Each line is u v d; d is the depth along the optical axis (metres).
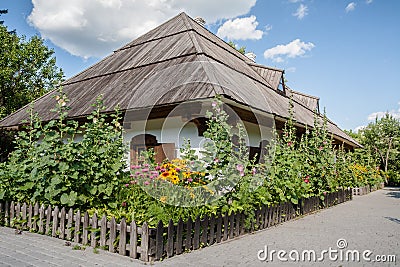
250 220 5.84
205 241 4.79
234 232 5.44
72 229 4.81
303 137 10.12
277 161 7.15
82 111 9.47
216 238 5.04
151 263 3.94
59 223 5.06
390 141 29.94
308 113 16.23
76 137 9.77
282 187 7.02
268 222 6.43
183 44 10.93
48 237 5.05
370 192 16.56
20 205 5.75
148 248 4.01
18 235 5.27
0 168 6.41
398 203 11.23
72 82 12.71
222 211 5.28
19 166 5.75
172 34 12.44
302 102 19.31
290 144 8.03
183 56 9.98
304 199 8.14
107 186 5.01
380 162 29.12
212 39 14.01
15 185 5.83
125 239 4.18
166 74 9.17
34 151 5.43
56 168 4.98
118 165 5.16
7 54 23.66
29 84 26.08
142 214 4.58
